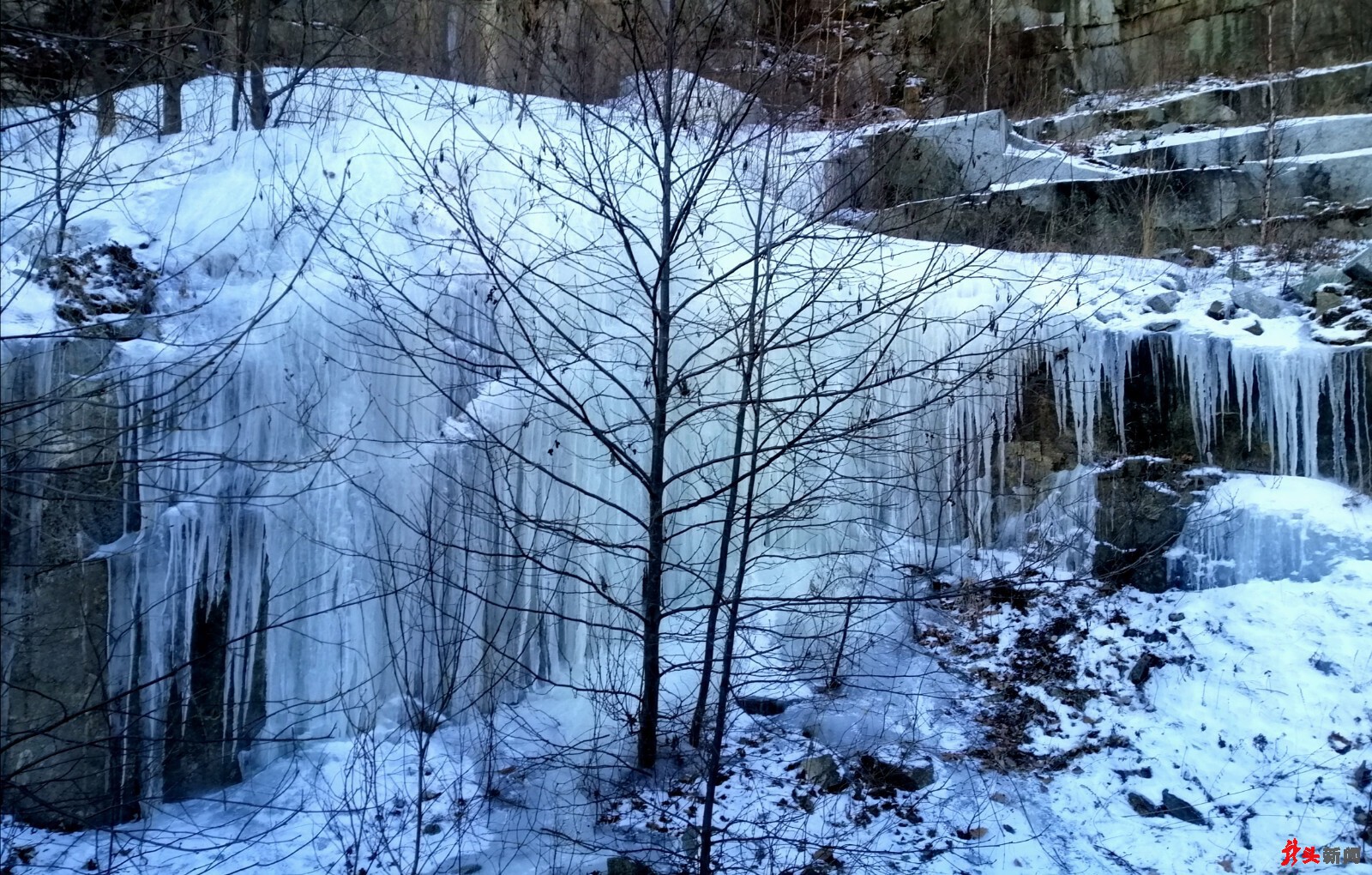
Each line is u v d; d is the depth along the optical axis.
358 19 11.59
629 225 6.16
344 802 6.02
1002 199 10.96
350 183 8.01
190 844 5.75
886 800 6.29
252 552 6.48
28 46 6.30
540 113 9.71
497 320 7.63
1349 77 12.56
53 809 5.12
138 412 6.11
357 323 6.79
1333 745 6.36
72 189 6.75
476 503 7.08
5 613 5.66
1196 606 7.64
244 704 6.40
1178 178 11.27
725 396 8.05
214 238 7.54
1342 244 10.21
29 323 6.18
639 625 7.71
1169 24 15.08
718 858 5.60
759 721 6.99
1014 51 15.73
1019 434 8.74
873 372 6.25
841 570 7.86
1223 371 8.40
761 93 7.92
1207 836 5.97
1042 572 8.27
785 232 7.23
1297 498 7.82
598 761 6.48
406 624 6.91
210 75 10.05
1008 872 5.75
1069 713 7.06
